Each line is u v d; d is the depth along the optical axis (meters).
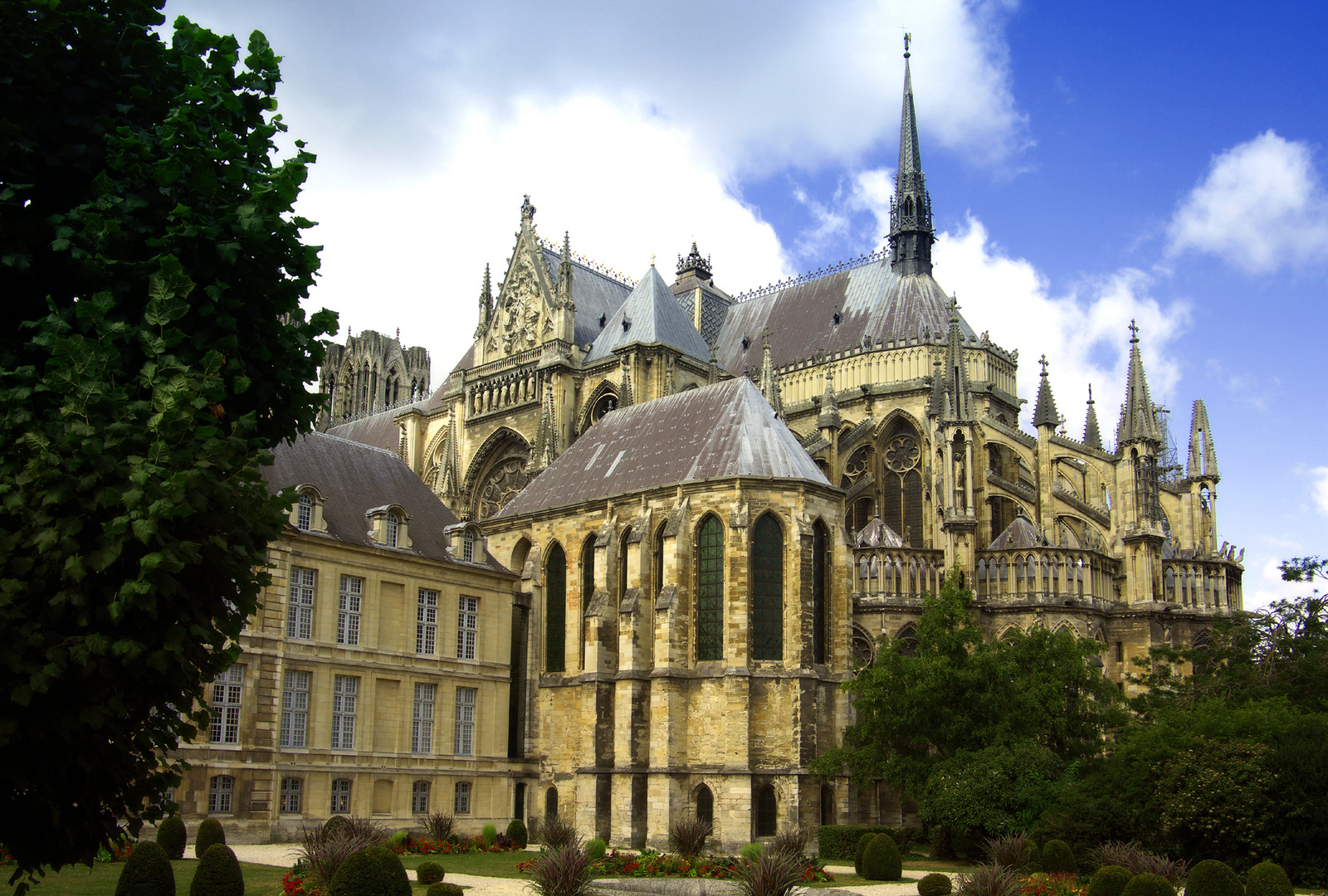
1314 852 49.91
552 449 107.38
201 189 23.62
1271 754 52.19
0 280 23.97
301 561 68.19
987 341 110.56
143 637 21.41
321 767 67.56
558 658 85.00
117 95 24.97
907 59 125.00
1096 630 79.94
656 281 115.88
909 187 119.88
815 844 70.69
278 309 26.14
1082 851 53.84
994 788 58.97
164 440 21.14
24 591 20.48
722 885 47.25
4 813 22.55
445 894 40.66
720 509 77.50
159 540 20.50
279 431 27.22
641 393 108.25
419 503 81.69
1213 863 40.31
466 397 123.25
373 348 189.12
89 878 44.75
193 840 59.88
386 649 73.00
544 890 42.84
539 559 87.50
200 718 23.75
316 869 41.53
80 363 21.06
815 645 77.25
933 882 45.78
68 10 23.94
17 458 21.06
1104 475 88.06
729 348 128.50
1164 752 55.06
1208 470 87.75
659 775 74.25
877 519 85.31
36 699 20.95
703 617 77.19
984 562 82.31
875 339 113.94
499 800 79.12
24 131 23.34
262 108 26.16
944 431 86.50
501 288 123.38
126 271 22.98
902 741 66.19
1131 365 85.94
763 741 73.88
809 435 108.56
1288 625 73.88
